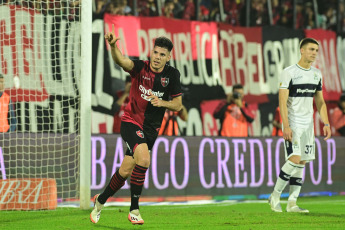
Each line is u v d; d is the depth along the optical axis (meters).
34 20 29.14
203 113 35.00
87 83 24.73
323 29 41.09
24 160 27.25
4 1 29.70
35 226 18.86
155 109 17.05
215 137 33.12
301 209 23.83
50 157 27.92
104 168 29.73
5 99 27.42
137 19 32.94
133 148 16.52
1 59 28.34
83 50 24.75
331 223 19.89
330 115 39.00
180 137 31.94
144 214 23.09
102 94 31.80
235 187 33.50
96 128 31.50
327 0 44.94
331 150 36.69
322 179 36.12
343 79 39.09
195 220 20.75
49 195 25.38
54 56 29.58
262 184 34.47
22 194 25.00
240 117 35.12
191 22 34.62
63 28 29.70
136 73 16.72
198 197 32.22
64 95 29.75
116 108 32.09
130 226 18.77
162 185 31.12
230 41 35.91
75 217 21.62
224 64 35.59
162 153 31.22
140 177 16.48
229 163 33.41
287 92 22.48
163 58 16.42
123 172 17.16
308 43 22.53
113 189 17.33
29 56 28.95
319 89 23.36
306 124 22.84
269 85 36.91
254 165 34.25
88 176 24.80
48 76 29.41
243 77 36.19
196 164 32.31
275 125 36.28
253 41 36.59
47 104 29.34
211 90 35.00
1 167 26.64
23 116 28.70
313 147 23.22
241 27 36.34
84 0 24.80
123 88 32.47
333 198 34.06
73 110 29.86
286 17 42.34
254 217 21.83
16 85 28.61
